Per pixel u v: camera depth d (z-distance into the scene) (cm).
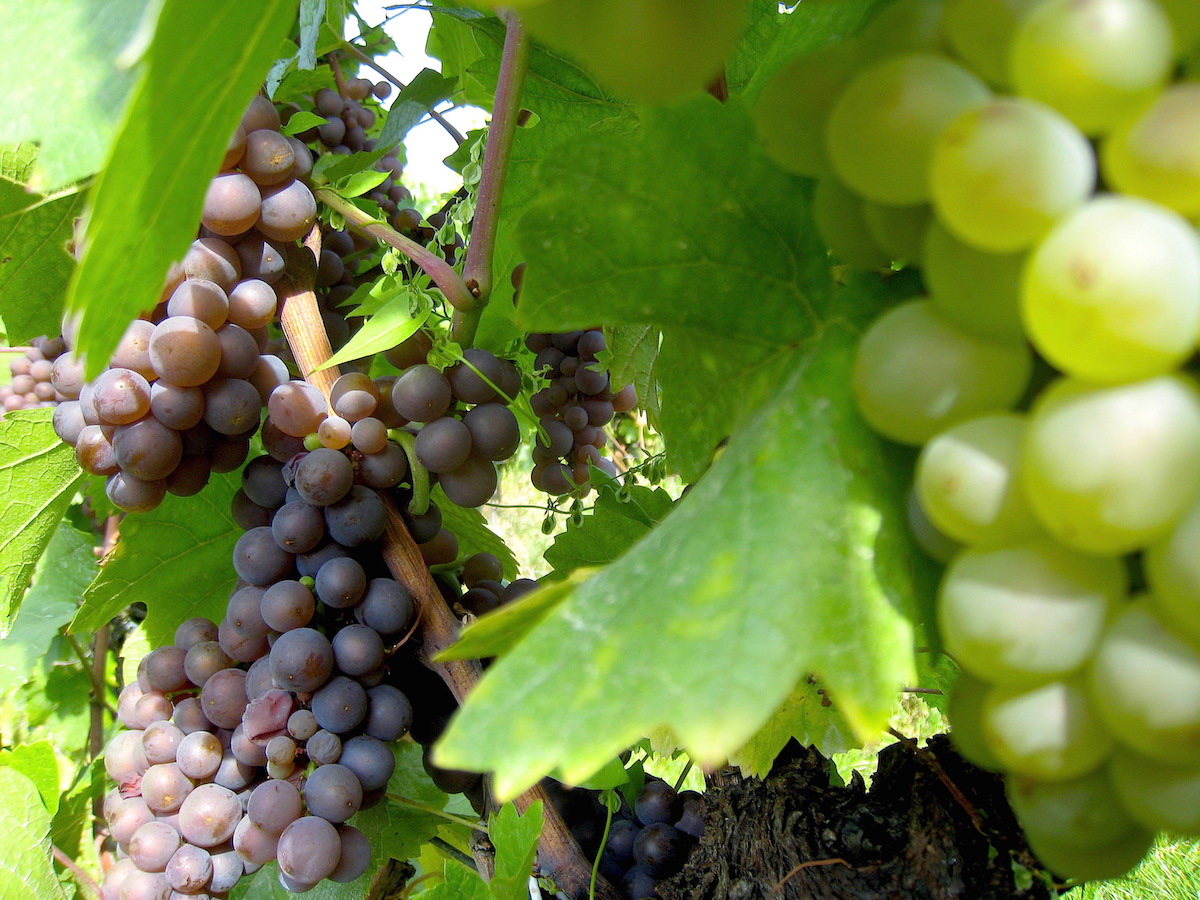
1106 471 9
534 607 14
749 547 12
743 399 15
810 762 21
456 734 11
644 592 12
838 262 16
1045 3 11
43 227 26
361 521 25
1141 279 9
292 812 24
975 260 11
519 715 11
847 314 14
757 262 15
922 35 12
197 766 25
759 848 20
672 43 10
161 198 12
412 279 25
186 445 24
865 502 12
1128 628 10
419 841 32
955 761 19
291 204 25
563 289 15
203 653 27
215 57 12
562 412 34
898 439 12
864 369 12
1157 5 10
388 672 25
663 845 24
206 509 32
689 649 11
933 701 25
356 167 31
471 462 25
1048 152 10
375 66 38
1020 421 11
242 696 26
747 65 24
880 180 12
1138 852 12
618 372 32
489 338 29
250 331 25
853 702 11
